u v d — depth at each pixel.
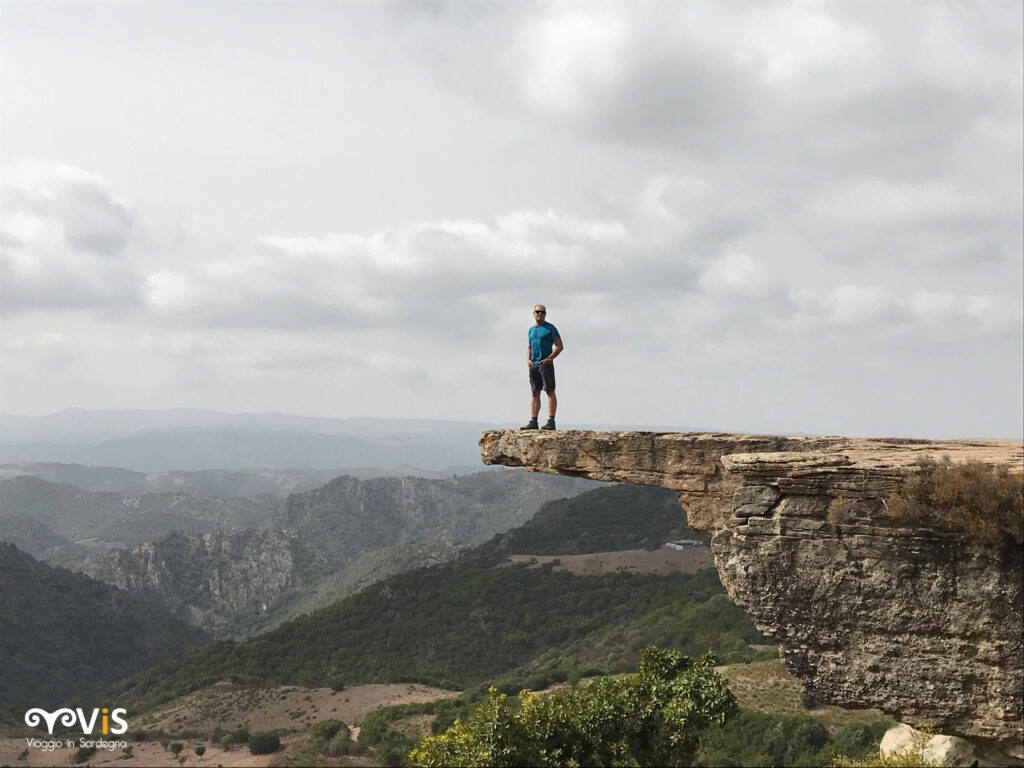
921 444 13.75
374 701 82.81
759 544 11.51
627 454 15.59
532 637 106.12
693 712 14.02
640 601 107.75
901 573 10.70
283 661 108.19
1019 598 10.09
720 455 14.66
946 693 10.54
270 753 65.31
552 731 13.74
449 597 118.94
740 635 81.81
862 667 11.00
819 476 11.20
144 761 65.69
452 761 13.48
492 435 17.50
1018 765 11.59
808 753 47.06
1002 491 9.99
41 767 65.19
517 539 153.75
